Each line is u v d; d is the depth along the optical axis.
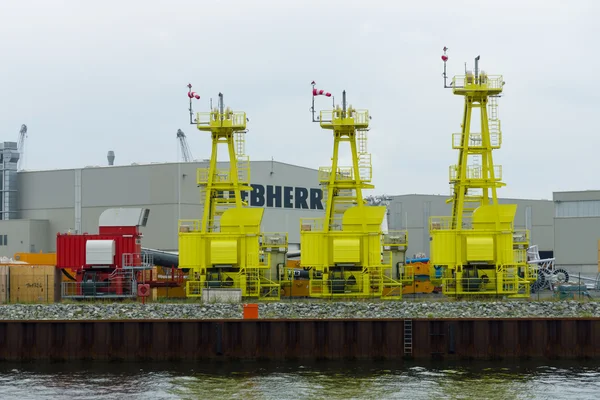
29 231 123.81
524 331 70.44
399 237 87.75
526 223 166.88
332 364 69.12
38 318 73.44
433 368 67.44
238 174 91.50
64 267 84.94
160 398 59.00
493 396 58.59
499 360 69.94
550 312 72.69
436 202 160.75
